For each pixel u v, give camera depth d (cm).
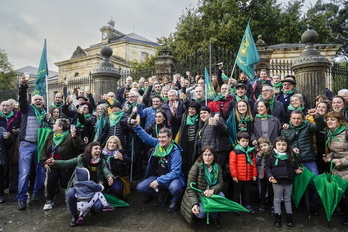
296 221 359
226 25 1730
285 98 508
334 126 367
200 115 423
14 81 3103
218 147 402
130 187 484
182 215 379
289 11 2294
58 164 394
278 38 2000
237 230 336
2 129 454
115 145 427
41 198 455
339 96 409
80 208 343
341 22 2545
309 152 385
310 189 380
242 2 2045
